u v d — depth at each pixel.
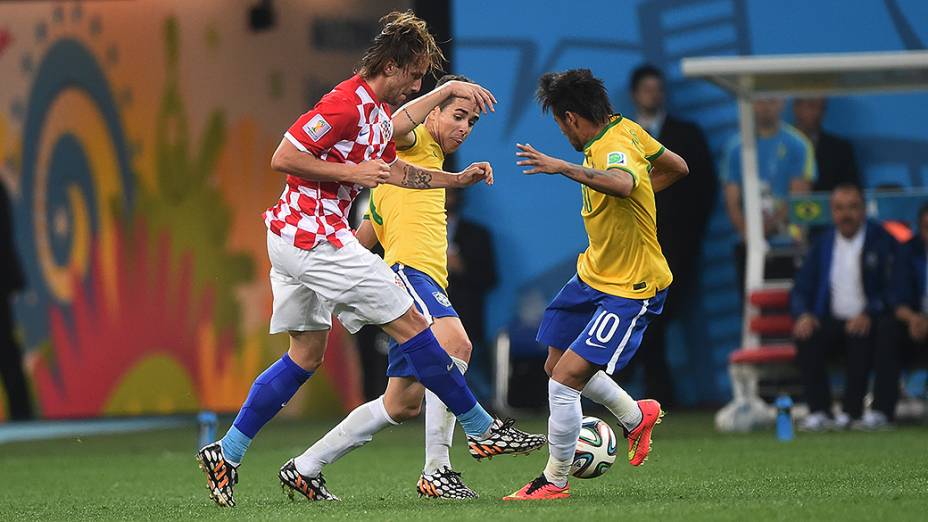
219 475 19.34
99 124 55.84
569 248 48.19
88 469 29.28
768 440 31.94
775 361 36.75
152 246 55.09
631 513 16.08
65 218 56.19
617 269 18.98
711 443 31.42
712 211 46.78
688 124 46.16
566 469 18.92
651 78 46.06
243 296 53.88
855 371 35.75
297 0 53.34
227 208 54.22
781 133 46.19
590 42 48.47
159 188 55.12
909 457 25.61
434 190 20.62
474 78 49.00
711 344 46.84
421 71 18.69
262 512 18.12
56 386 55.91
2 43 57.03
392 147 19.08
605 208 18.78
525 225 48.41
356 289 18.30
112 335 55.53
